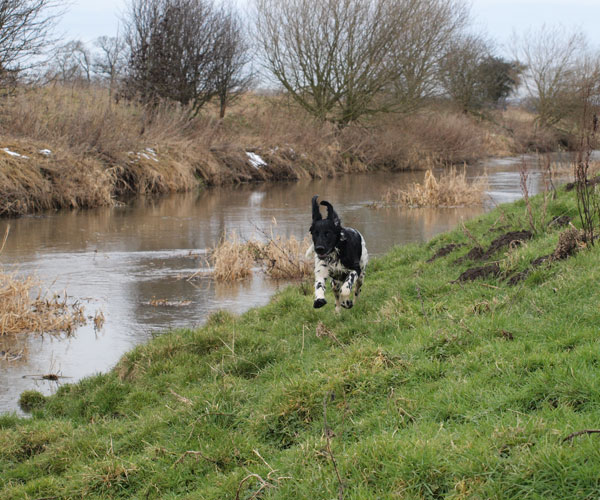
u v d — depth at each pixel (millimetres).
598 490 3256
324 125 34969
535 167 35094
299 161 31688
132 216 18875
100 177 21578
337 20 34156
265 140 32281
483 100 53406
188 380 6539
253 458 4707
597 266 6426
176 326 8797
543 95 50281
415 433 4203
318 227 7430
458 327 5848
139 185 24203
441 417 4465
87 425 5914
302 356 6398
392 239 14672
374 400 4996
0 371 7449
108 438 5520
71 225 17125
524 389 4410
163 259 13023
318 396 5117
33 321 8906
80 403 6422
